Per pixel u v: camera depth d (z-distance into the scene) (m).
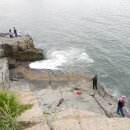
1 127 7.06
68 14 79.25
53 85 27.69
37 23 66.56
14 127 7.21
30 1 111.88
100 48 44.47
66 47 45.19
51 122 7.84
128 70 35.34
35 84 27.95
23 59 36.81
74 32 56.28
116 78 33.09
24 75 30.36
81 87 27.06
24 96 10.56
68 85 27.64
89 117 8.37
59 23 66.25
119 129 7.42
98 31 56.62
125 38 50.59
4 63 29.39
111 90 29.92
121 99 21.45
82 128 7.48
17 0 114.94
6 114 7.36
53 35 54.06
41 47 45.19
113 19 70.12
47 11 85.06
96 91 26.39
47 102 22.94
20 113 8.59
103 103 23.88
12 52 36.00
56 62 37.69
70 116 8.52
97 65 36.97
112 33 54.59
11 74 30.58
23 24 65.19
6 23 66.25
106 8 89.94
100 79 32.75
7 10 87.62
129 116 22.53
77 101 23.75
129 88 30.48
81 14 78.81
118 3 102.88
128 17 72.81
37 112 8.88
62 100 23.50
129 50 43.38
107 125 7.60
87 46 45.62
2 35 43.41
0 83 22.22
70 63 37.56
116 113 22.17
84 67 36.22
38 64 36.44
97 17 73.50
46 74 30.66
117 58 39.69
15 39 38.19
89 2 106.19
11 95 8.42
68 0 113.12
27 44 38.03
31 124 8.06
